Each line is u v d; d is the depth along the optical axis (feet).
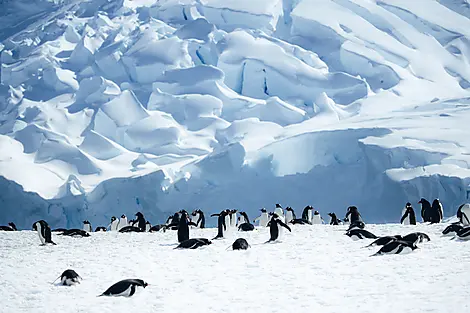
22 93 384.68
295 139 255.09
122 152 301.22
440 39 404.98
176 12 436.76
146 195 257.14
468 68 381.19
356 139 245.65
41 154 293.43
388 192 221.66
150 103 341.62
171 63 369.30
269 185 251.19
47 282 68.39
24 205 266.36
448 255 69.87
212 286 62.49
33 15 547.49
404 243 74.02
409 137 236.84
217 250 85.66
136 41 394.32
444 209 208.23
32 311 55.36
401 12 417.49
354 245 85.20
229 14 411.13
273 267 70.85
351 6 412.98
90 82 363.97
